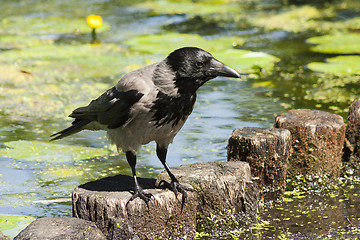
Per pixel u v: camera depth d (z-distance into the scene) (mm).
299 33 19000
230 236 7703
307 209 8445
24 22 20031
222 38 17984
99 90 13641
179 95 7230
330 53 16766
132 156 7590
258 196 8406
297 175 9227
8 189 8914
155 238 7156
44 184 9109
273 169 8570
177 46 16734
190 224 7469
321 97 13023
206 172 7914
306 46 17547
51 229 6625
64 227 6703
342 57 15648
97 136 11328
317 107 12289
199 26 19891
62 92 13523
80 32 19031
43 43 17438
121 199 6984
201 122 11766
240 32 19141
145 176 9312
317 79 14562
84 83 14180
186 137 11039
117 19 20797
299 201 8750
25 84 14109
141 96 7086
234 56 15445
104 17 21047
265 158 8469
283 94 13391
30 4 23312
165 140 7625
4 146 10383
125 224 6949
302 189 9188
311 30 19250
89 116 7746
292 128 9133
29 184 9117
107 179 7922
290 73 15125
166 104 7172
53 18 20594
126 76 7328
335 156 9242
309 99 12914
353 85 13922
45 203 8477
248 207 8102
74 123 8164
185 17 21250
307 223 7965
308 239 7465
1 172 9539
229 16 21453
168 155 10234
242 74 15320
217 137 10984
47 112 12273
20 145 10359
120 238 6980
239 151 8531
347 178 9648
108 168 9734
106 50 16891
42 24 19734
